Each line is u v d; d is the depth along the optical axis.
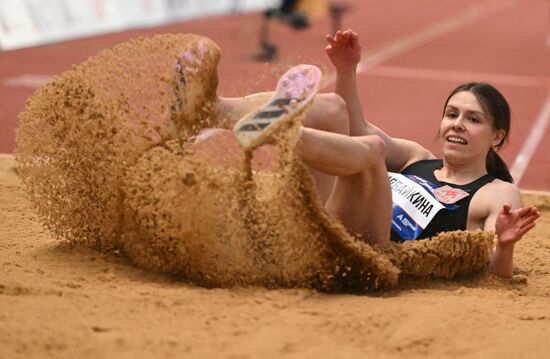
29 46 44.66
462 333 11.59
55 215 14.62
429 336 11.40
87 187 14.12
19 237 16.20
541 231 19.17
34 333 10.60
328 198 14.33
